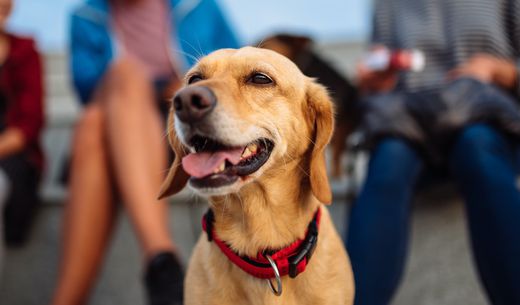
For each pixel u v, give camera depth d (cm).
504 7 98
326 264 65
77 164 88
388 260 75
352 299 67
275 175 65
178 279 77
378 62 94
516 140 82
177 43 110
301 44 107
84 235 84
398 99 88
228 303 64
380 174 80
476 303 94
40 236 101
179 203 102
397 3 102
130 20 112
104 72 108
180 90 60
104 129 89
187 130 60
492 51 94
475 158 77
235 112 61
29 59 102
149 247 79
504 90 94
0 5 97
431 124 83
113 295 99
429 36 95
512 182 75
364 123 88
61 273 83
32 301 99
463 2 95
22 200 95
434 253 96
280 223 65
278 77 66
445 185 98
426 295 95
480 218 74
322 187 66
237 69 65
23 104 99
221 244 64
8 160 95
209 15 113
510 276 70
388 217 77
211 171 60
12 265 100
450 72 92
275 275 62
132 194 83
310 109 69
